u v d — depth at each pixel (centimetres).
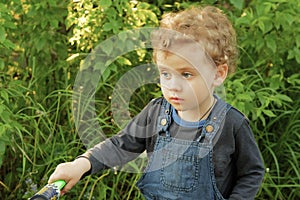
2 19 314
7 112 301
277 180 332
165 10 360
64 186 180
